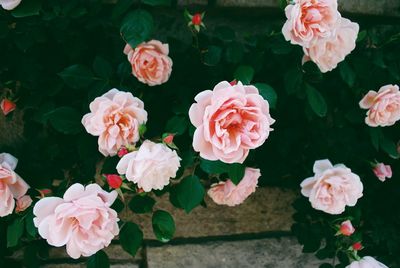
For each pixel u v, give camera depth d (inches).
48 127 35.4
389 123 35.4
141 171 28.2
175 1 36.4
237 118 27.2
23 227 32.8
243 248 39.4
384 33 38.1
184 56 35.2
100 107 29.6
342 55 32.5
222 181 34.3
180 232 38.6
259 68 34.5
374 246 39.4
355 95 36.7
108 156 31.8
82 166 35.2
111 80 33.0
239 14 37.9
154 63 32.8
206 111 27.0
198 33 34.6
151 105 35.1
